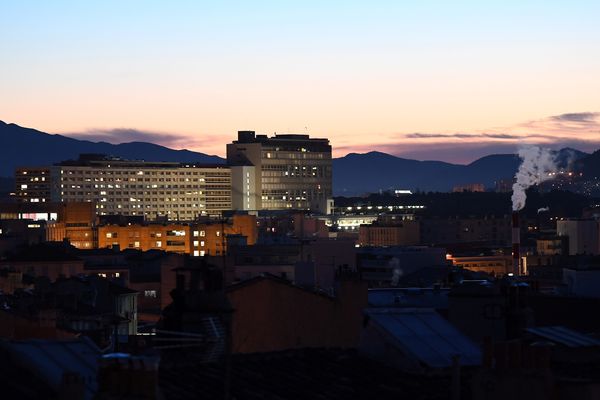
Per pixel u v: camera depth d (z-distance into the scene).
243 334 69.38
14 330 82.00
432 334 57.16
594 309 95.12
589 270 132.25
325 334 70.44
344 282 70.94
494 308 71.50
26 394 41.44
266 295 69.75
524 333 60.62
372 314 57.62
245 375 51.56
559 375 48.62
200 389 48.34
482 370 43.41
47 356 45.00
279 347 69.69
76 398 36.72
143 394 36.56
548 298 96.81
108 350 63.50
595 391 44.09
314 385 51.50
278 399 48.59
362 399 49.97
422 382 53.00
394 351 56.00
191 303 58.03
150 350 54.22
